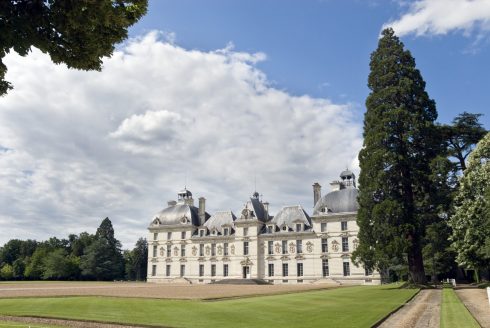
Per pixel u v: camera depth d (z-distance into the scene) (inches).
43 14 337.7
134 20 381.4
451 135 2068.2
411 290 1533.0
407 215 1668.3
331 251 3009.4
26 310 910.4
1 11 320.8
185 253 3595.0
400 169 1749.5
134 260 5012.3
